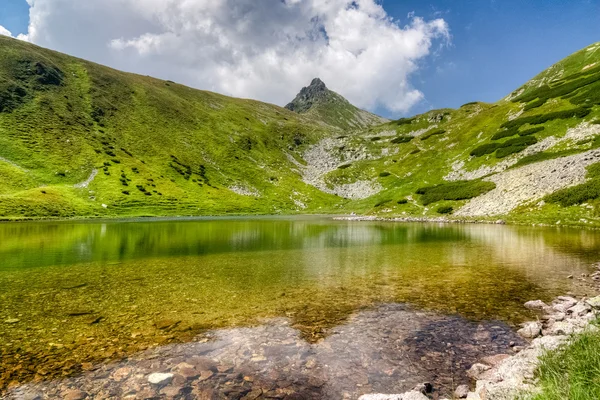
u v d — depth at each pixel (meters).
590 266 23.28
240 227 63.00
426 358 10.56
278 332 12.63
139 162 129.25
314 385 9.05
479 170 88.88
